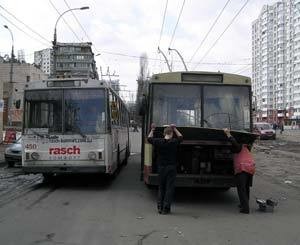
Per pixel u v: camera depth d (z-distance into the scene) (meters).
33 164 14.99
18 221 9.95
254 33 114.81
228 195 14.38
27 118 15.17
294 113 125.69
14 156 22.50
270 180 18.81
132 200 12.95
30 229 9.18
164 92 13.23
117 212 11.12
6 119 53.94
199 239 8.54
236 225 9.89
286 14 111.56
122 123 21.73
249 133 11.49
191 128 11.74
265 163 26.48
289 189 16.20
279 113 130.50
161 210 11.10
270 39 115.44
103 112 15.11
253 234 9.05
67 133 14.97
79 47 77.00
